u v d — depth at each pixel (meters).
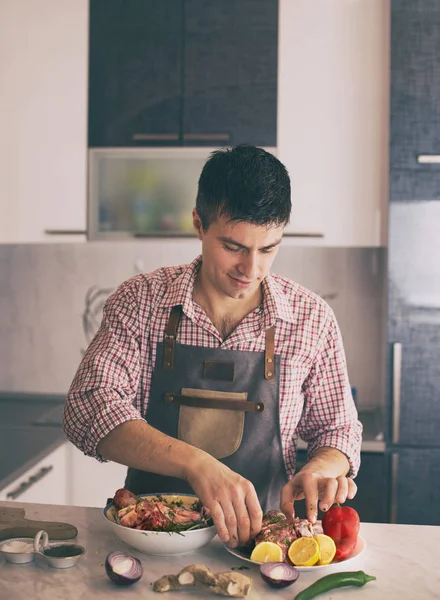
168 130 2.94
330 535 1.26
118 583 1.14
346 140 2.87
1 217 3.01
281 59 2.88
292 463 1.62
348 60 2.86
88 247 3.37
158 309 1.57
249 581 1.12
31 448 2.57
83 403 1.46
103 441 1.40
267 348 1.56
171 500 1.36
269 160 1.34
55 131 2.97
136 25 2.93
